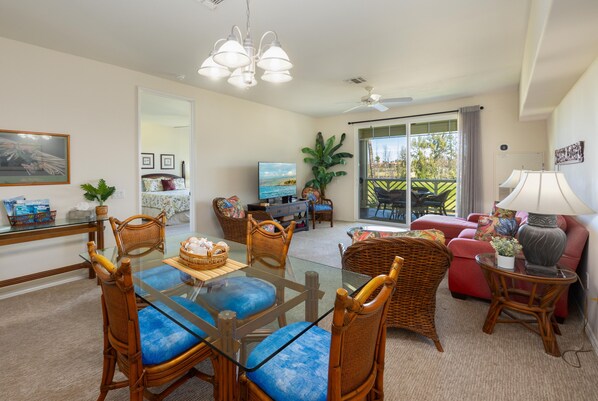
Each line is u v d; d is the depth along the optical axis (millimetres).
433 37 3135
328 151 7133
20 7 2521
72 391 1733
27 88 3205
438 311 2707
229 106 5406
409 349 2162
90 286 3246
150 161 8492
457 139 5844
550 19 1718
